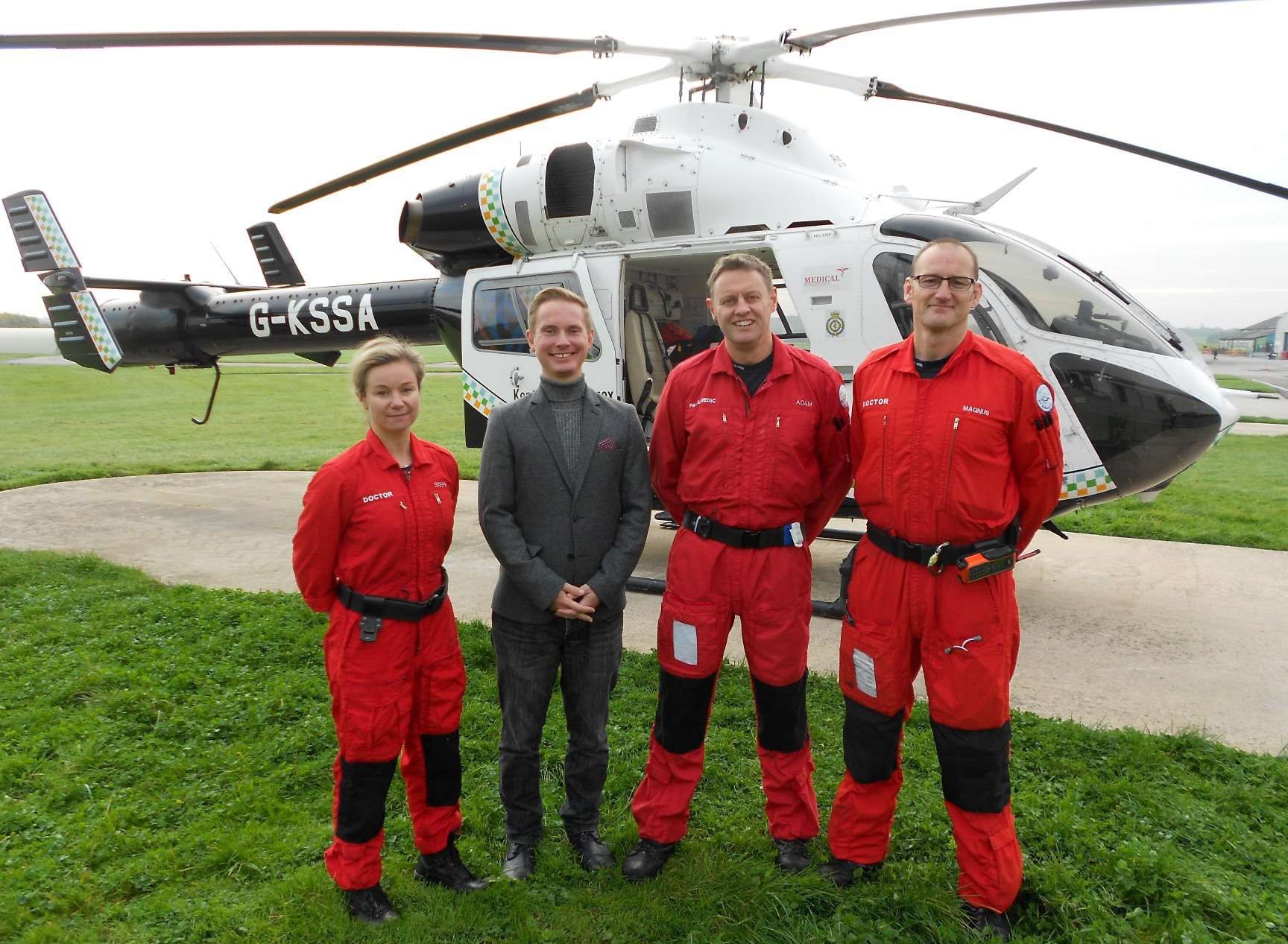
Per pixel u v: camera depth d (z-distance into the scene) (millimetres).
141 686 4074
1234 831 2920
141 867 2736
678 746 2740
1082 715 3947
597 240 5617
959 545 2424
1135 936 2395
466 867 2746
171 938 2426
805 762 2812
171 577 6359
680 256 5406
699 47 5230
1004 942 2408
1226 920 2463
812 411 2664
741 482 2633
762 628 2670
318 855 2799
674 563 2770
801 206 5094
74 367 38438
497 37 4594
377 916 2484
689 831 2959
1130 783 3205
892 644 2529
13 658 4484
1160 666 4570
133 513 8859
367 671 2422
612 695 4074
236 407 24406
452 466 2648
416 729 2574
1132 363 4555
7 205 8797
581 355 2641
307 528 2396
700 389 2736
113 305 8906
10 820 2986
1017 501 2521
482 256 6355
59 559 6422
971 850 2482
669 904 2561
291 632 4773
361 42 4547
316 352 8445
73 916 2527
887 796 2652
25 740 3562
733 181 5211
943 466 2396
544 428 2635
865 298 4820
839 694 4047
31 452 14781
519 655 2697
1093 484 4664
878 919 2484
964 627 2424
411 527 2432
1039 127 5203
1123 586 6137
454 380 34188
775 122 5457
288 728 3709
